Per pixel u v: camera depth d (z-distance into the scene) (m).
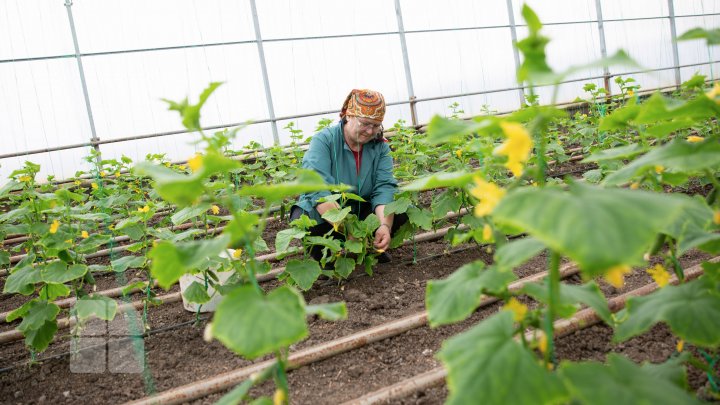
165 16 9.80
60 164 9.11
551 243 0.80
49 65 9.05
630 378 0.99
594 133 6.82
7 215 2.90
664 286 1.53
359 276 3.65
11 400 2.47
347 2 11.14
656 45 14.88
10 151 8.86
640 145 1.64
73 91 9.14
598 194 0.89
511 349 1.02
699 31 1.25
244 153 7.57
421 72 11.92
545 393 0.95
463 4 12.45
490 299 2.90
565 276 3.18
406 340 2.62
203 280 3.22
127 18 9.56
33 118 8.98
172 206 5.21
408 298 3.20
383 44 11.44
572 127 8.40
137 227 3.41
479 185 1.07
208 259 2.76
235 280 2.95
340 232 3.52
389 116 11.53
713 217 1.32
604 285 3.03
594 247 0.77
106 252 4.63
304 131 10.78
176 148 9.88
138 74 9.57
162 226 5.11
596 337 2.37
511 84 12.93
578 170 6.78
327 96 10.95
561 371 0.99
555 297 1.12
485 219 1.48
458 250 4.05
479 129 1.18
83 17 9.27
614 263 0.76
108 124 9.40
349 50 11.12
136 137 9.41
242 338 1.08
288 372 2.41
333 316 1.22
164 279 1.37
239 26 10.28
